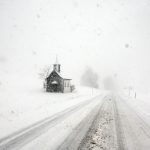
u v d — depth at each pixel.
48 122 8.44
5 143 5.46
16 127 7.42
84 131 6.99
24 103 15.85
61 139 5.95
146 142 5.96
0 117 9.55
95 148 5.23
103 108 13.66
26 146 5.24
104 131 7.12
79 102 17.45
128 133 6.99
